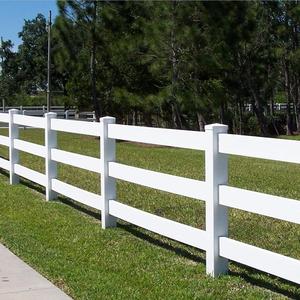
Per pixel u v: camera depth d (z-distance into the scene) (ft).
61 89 212.84
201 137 17.46
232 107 114.62
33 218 25.67
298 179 39.50
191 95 80.33
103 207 23.48
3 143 38.04
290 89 132.16
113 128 22.58
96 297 15.62
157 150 67.05
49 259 19.26
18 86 243.19
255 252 15.67
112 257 19.58
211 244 17.15
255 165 49.75
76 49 95.71
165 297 15.61
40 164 46.03
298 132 130.72
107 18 89.35
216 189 16.94
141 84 96.07
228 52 87.04
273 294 15.84
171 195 31.86
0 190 33.27
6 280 17.20
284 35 111.55
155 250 20.48
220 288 16.30
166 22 79.00
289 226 24.66
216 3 79.92
